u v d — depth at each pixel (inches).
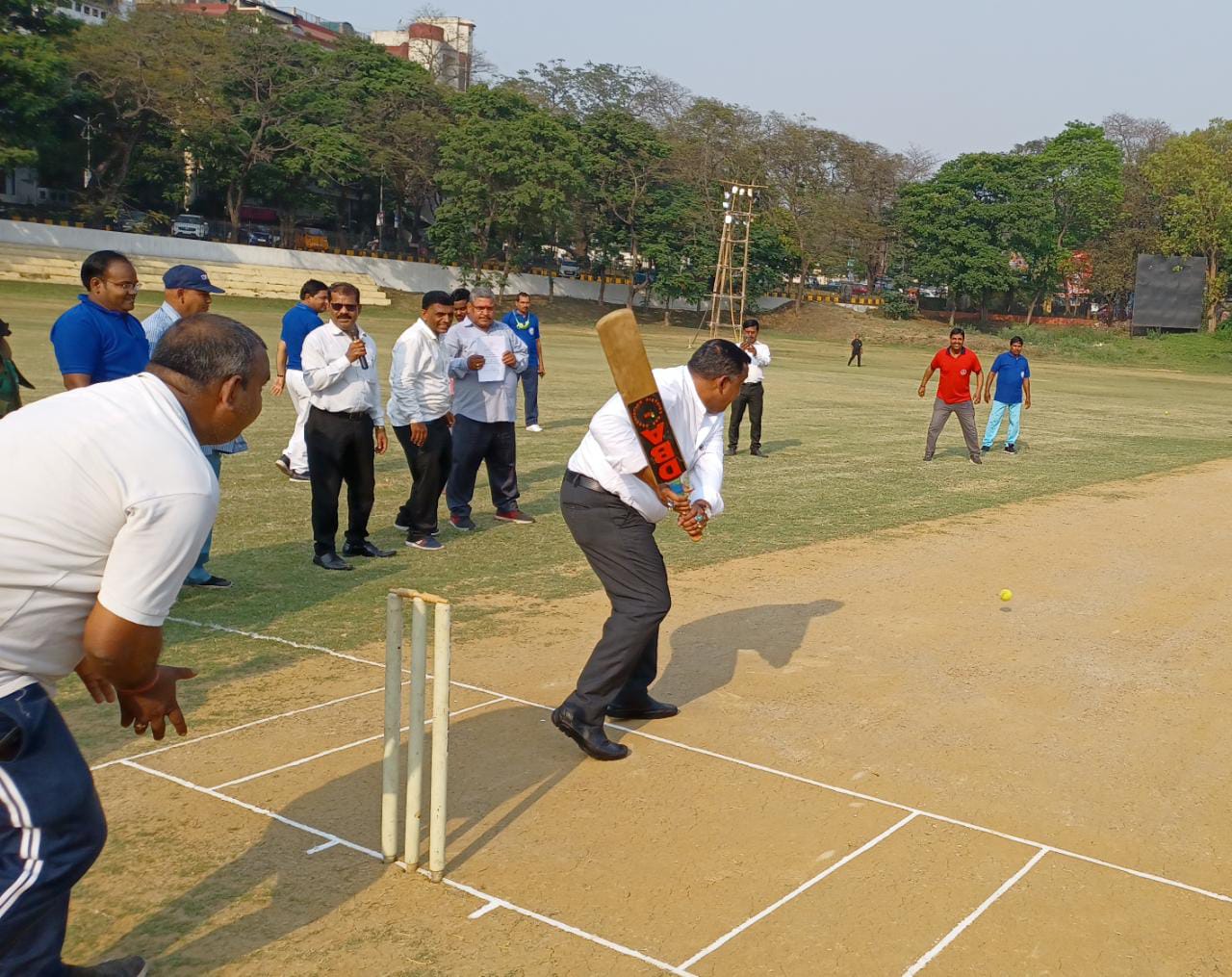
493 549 359.6
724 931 140.8
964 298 3316.9
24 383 314.5
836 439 711.1
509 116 2445.9
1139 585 338.3
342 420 319.0
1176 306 2699.3
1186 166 2682.1
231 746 193.5
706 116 2733.8
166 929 137.6
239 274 2169.0
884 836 168.7
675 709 215.3
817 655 257.8
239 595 292.8
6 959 108.7
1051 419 950.4
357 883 149.5
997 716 222.7
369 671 234.7
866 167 3016.7
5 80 1803.6
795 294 3137.3
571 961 133.2
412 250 2723.9
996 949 139.7
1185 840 172.4
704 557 357.1
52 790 107.2
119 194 2204.7
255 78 2235.5
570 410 788.6
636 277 2851.9
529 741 200.1
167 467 107.0
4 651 104.3
